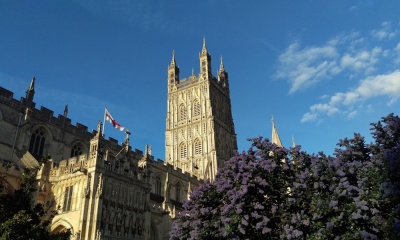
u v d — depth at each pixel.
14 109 68.25
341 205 26.52
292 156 33.53
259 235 28.41
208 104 128.12
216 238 31.03
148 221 58.53
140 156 86.25
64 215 50.72
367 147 32.28
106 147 79.06
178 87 139.50
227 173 33.12
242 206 28.86
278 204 30.48
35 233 27.30
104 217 50.34
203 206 33.50
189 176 99.88
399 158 25.28
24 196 30.08
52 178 55.53
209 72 137.38
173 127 131.62
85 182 51.66
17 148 65.44
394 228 22.98
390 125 30.05
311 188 29.34
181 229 33.56
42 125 72.00
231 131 138.50
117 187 54.44
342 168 29.56
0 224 26.16
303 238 26.80
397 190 24.22
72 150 77.56
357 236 24.80
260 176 31.42
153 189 85.62
